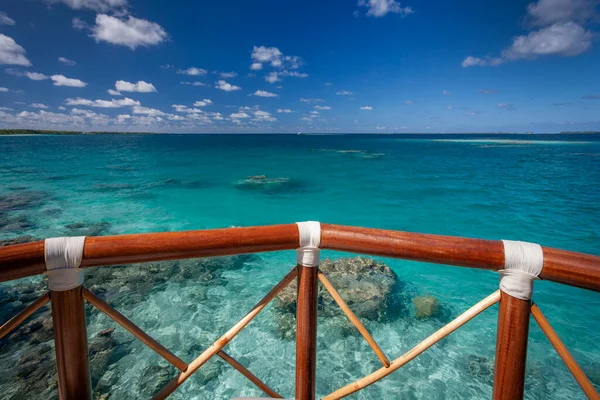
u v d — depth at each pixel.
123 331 5.62
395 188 20.69
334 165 34.34
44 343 5.20
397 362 1.47
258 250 1.31
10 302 6.36
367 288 6.80
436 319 6.21
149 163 34.94
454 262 1.22
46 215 12.74
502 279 1.25
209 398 4.44
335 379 4.77
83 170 27.59
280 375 4.76
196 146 78.12
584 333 5.85
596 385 4.70
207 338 5.52
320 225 1.37
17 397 4.30
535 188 20.64
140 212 14.00
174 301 6.59
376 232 1.31
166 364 4.95
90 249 1.16
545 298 6.99
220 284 7.28
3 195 16.23
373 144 91.75
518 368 1.25
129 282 7.25
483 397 4.45
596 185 21.61
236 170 29.39
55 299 1.22
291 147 74.38
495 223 13.13
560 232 11.96
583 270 1.10
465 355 5.21
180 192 18.72
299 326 1.46
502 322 1.25
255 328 5.73
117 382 4.62
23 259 1.10
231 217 13.84
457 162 37.62
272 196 18.14
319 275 1.43
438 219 13.71
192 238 1.23
